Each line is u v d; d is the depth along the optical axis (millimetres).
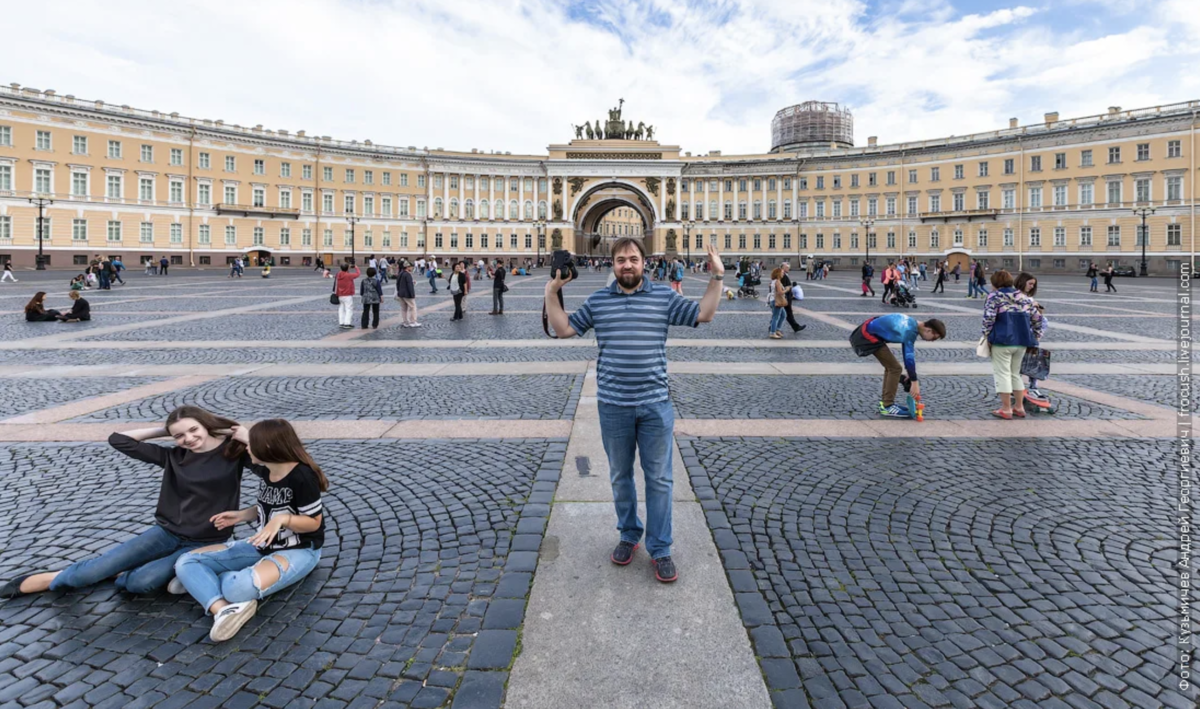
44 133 65688
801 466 6562
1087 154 70688
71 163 67125
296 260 84562
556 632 3713
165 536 4180
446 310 24656
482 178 96562
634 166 96312
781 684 3285
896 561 4586
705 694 3209
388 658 3506
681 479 6156
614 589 4180
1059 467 6551
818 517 5312
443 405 9188
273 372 11711
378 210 91625
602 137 100938
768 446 7230
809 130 100562
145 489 5938
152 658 3525
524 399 9570
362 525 5156
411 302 18672
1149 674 3393
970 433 7770
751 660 3465
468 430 7875
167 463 4254
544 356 13609
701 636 3680
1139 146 67312
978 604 4043
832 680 3330
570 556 4633
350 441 7422
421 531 5047
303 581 4289
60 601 4066
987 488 5973
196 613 3955
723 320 20766
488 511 5422
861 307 26141
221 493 4266
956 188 80500
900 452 7027
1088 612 3959
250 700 3189
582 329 4535
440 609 3969
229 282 46000
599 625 3781
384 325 19406
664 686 3262
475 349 14578
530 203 97688
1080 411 8844
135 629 3789
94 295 31359
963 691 3262
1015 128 77188
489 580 4301
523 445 7270
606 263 97812
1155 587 4242
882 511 5441
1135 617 3910
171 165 73938
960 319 21266
